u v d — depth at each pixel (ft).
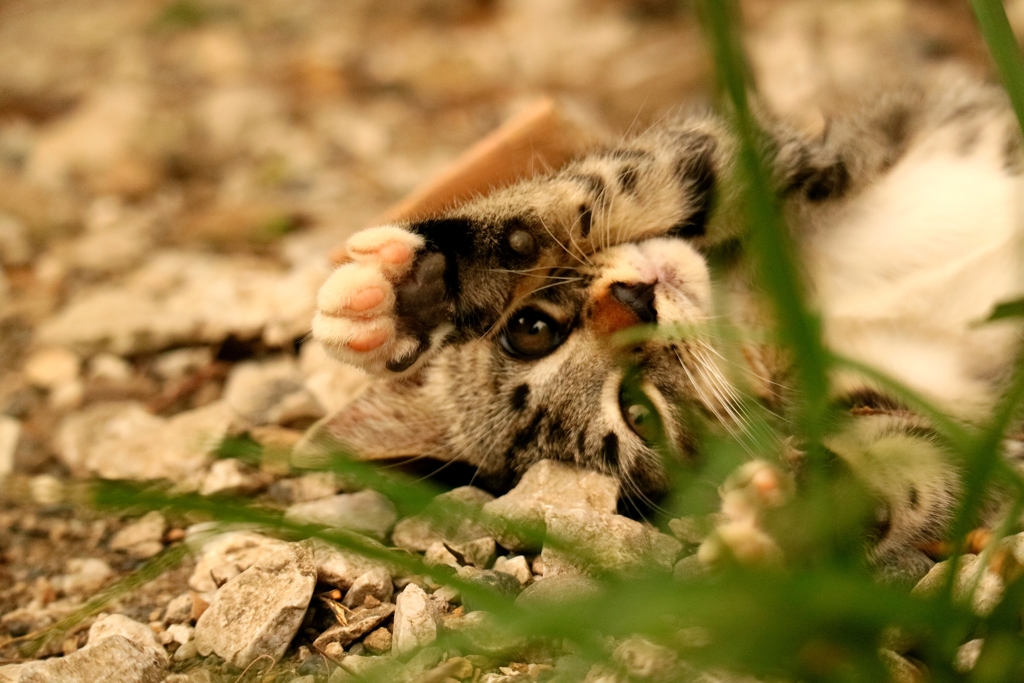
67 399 3.71
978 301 3.45
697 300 3.47
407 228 3.41
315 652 3.30
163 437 3.56
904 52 4.32
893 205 3.51
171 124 4.72
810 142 3.53
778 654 3.11
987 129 3.51
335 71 5.31
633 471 3.47
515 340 3.50
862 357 3.46
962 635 3.15
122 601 3.39
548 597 3.26
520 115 3.57
